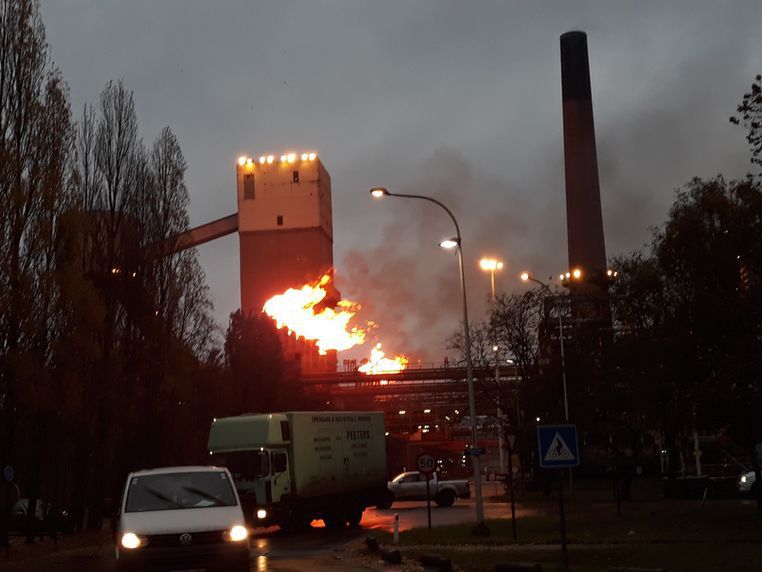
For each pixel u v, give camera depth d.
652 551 21.50
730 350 31.12
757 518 30.23
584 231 122.69
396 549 25.52
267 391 71.25
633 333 39.19
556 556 21.80
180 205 49.41
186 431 49.41
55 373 37.81
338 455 40.75
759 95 25.16
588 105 125.62
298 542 32.56
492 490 76.19
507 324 62.50
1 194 34.00
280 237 175.50
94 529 44.16
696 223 32.03
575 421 52.34
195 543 14.25
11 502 33.16
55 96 37.03
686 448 70.00
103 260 45.72
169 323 47.34
